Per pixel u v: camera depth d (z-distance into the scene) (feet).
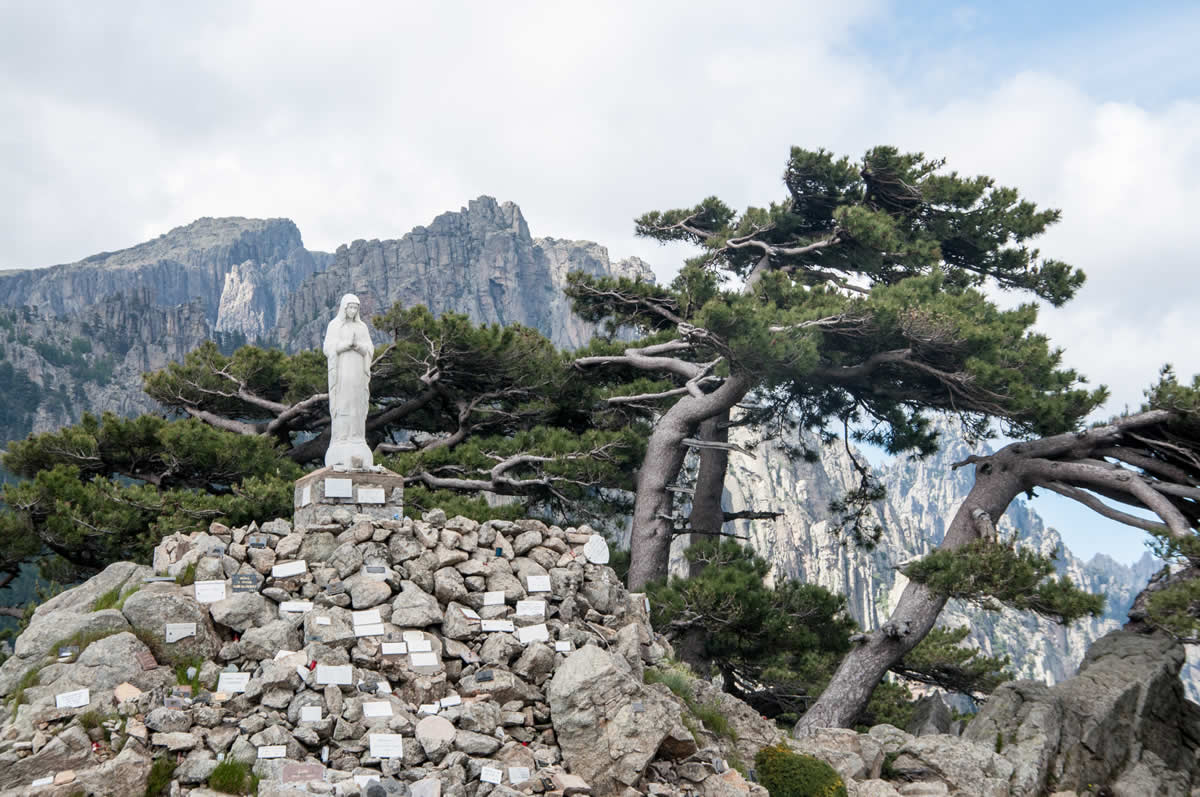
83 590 58.54
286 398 131.85
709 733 62.49
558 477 113.39
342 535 61.21
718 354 114.83
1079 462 100.32
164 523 93.50
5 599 226.17
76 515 97.55
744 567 105.19
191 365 134.72
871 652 95.50
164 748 48.37
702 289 117.70
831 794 59.31
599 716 54.75
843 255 144.56
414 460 114.11
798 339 105.09
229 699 51.29
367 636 55.88
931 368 112.37
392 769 49.85
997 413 109.60
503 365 126.93
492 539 64.54
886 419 142.82
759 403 150.10
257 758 48.85
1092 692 82.89
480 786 50.03
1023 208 147.02
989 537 97.19
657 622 96.89
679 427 114.42
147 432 115.03
